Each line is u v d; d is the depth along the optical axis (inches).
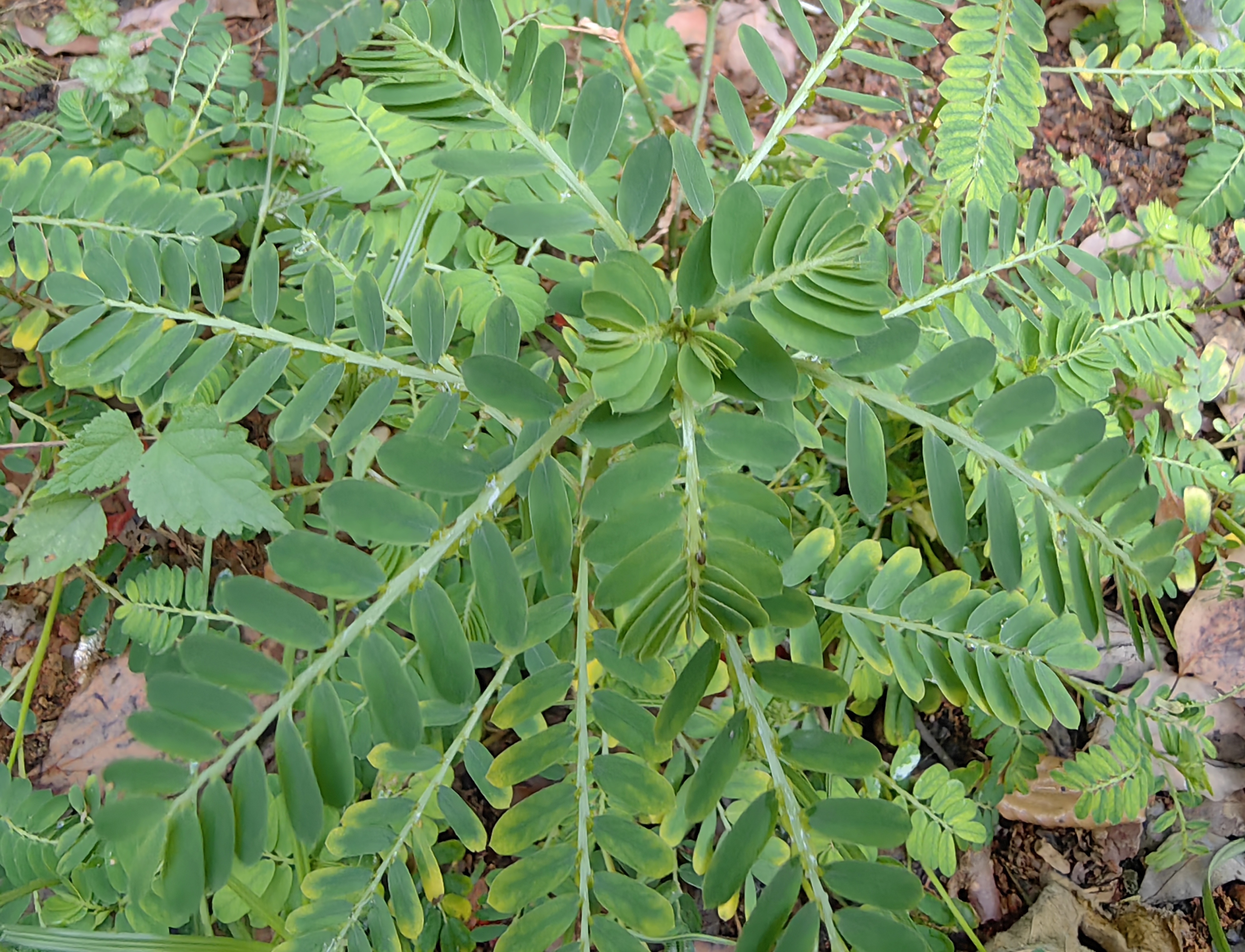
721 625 4.6
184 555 11.9
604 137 5.8
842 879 4.6
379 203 10.2
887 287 4.8
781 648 11.0
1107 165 14.8
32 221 7.5
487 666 7.2
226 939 7.4
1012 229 7.3
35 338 7.6
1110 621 11.9
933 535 11.6
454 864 10.6
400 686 4.6
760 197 5.9
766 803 4.7
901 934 4.3
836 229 4.9
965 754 11.7
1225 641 11.5
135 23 14.7
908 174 11.6
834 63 6.7
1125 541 5.9
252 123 12.2
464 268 10.1
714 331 4.9
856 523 11.1
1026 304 7.4
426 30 5.7
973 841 9.2
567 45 14.1
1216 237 14.1
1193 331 13.3
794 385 4.9
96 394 11.0
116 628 10.9
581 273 7.7
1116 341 9.3
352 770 4.4
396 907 6.0
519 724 7.3
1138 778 9.9
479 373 5.0
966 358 5.3
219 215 7.9
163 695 4.2
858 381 6.2
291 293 9.9
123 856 5.0
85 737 11.1
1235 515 11.1
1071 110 15.0
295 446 10.7
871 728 11.9
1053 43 15.3
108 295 5.9
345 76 13.5
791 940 4.4
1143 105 12.1
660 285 5.0
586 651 5.7
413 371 6.2
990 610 6.2
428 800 6.2
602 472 6.6
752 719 4.9
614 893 5.2
